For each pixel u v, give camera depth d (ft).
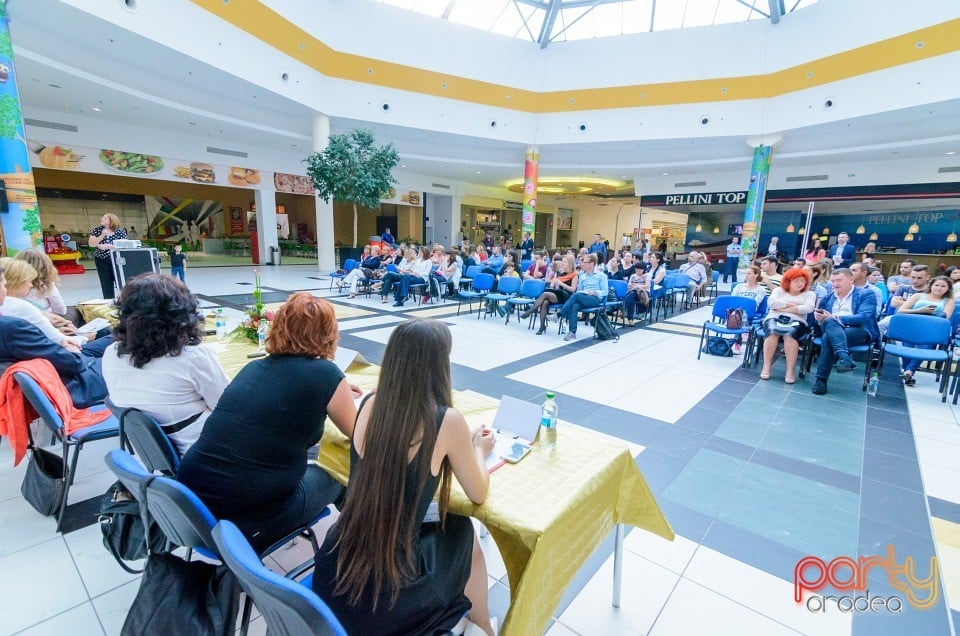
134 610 3.78
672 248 87.86
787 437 10.59
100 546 6.43
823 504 7.92
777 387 14.32
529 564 3.66
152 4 26.00
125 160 40.52
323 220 46.42
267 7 33.24
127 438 5.58
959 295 17.97
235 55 32.04
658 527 5.72
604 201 95.71
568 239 98.43
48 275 10.83
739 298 17.63
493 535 4.16
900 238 51.03
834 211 54.29
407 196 65.87
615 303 21.80
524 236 54.08
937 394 13.98
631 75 46.50
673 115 45.93
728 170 55.42
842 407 12.62
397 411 3.41
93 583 5.74
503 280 24.29
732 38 42.01
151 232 60.75
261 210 51.98
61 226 52.75
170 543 4.83
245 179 49.65
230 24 31.22
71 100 33.27
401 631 3.37
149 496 3.84
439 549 3.74
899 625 5.44
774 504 7.89
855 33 35.06
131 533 4.72
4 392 6.61
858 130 40.24
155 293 5.10
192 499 3.71
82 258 49.26
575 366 15.90
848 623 5.46
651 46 45.11
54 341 7.56
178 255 33.09
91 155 38.58
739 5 40.65
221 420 4.36
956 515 7.68
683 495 8.12
